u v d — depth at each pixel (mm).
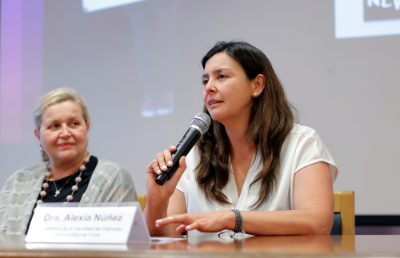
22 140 4117
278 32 3547
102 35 4055
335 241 1054
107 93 3971
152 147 3791
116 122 3912
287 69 3494
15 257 813
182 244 941
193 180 1814
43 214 1092
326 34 3438
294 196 1583
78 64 4082
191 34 3787
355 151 3303
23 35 4262
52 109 2217
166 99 3801
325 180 1550
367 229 3236
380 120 3279
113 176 2170
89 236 1017
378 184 3242
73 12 4156
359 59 3359
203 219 1229
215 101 1706
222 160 1786
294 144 1680
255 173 1717
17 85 4203
